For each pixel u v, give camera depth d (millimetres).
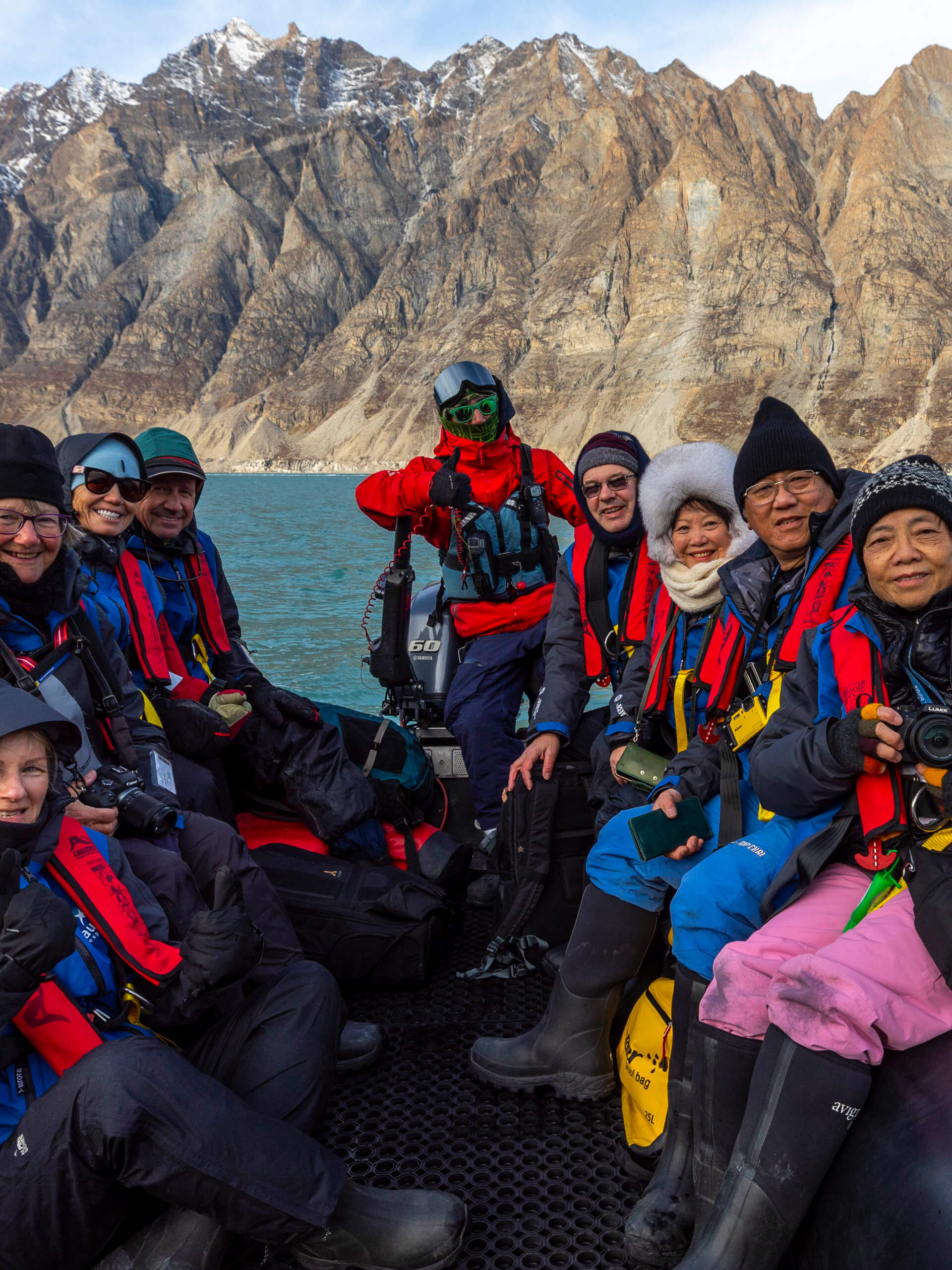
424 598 4223
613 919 2047
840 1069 1396
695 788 2084
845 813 1673
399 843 3156
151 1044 1540
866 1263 1268
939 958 1419
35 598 2156
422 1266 1636
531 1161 1968
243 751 3018
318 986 1797
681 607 2342
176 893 2047
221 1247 1572
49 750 1661
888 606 1662
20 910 1416
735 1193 1420
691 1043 1660
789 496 2021
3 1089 1553
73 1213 1481
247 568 20547
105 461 2582
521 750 3533
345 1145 2021
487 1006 2611
